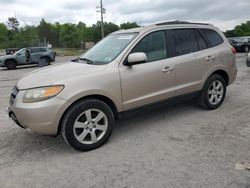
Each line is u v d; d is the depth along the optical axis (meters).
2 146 4.58
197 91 5.51
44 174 3.64
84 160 3.96
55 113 3.87
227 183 3.23
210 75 5.67
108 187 3.29
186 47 5.32
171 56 5.05
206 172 3.47
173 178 3.38
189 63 5.23
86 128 4.17
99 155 4.09
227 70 5.99
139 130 4.97
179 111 5.89
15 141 4.76
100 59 4.71
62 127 4.02
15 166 3.89
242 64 14.39
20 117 3.98
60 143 4.60
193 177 3.38
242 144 4.20
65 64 4.89
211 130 4.81
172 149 4.14
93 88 4.12
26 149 4.43
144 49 4.74
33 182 3.47
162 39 5.01
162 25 5.10
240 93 7.40
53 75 4.18
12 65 20.31
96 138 4.27
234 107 6.08
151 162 3.79
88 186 3.33
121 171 3.61
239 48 24.30
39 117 3.84
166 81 4.93
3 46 70.94
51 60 22.00
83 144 4.16
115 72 4.36
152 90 4.78
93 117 4.26
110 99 4.33
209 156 3.87
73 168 3.76
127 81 4.46
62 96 3.90
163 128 5.01
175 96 5.13
